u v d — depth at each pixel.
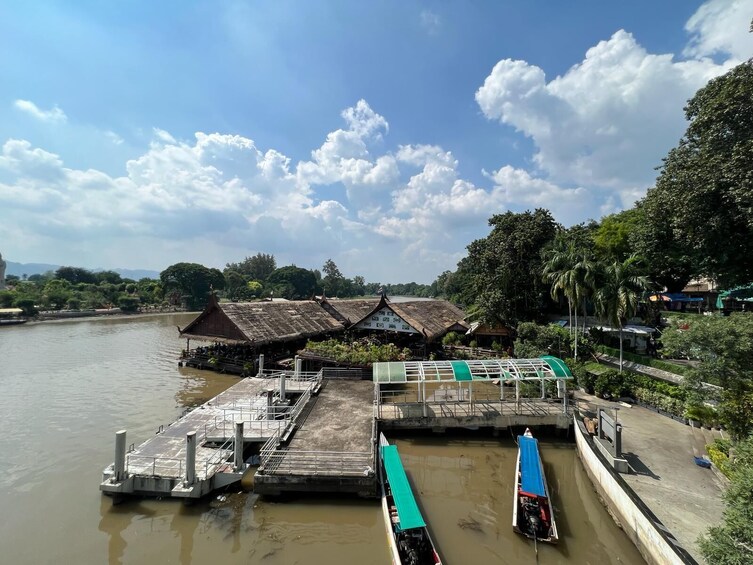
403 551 11.66
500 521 14.04
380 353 30.34
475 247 48.09
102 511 13.93
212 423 19.55
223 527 13.24
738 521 8.27
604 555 12.48
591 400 24.66
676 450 17.36
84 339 52.28
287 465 15.43
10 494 15.02
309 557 12.02
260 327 34.31
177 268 99.44
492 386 29.80
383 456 15.83
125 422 22.53
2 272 93.88
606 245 42.72
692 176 23.97
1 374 33.62
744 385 14.23
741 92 21.09
